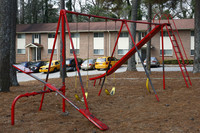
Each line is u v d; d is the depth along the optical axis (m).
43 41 31.97
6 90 6.78
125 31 28.08
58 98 6.11
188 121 3.73
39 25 35.00
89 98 6.23
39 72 22.97
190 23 28.47
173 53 28.36
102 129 3.32
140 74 13.09
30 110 4.60
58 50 31.09
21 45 33.12
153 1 12.16
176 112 4.34
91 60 23.59
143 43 6.72
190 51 27.70
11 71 9.51
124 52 29.23
